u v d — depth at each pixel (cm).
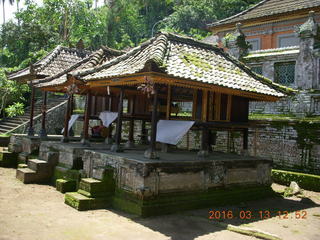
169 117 860
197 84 719
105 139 1241
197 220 658
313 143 1103
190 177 746
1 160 1249
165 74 651
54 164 1012
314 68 1245
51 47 2845
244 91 800
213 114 888
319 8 1777
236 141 1333
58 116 2117
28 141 1232
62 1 2939
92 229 563
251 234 583
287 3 2102
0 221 580
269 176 949
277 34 2055
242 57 1495
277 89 923
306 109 1236
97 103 1330
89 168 856
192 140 1487
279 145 1200
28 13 3006
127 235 540
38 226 566
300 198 948
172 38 895
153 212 666
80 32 3020
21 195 807
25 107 2528
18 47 2973
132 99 1091
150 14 5119
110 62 901
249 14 2211
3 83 2030
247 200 873
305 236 598
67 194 746
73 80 946
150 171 668
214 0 4300
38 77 1345
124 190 716
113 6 3691
